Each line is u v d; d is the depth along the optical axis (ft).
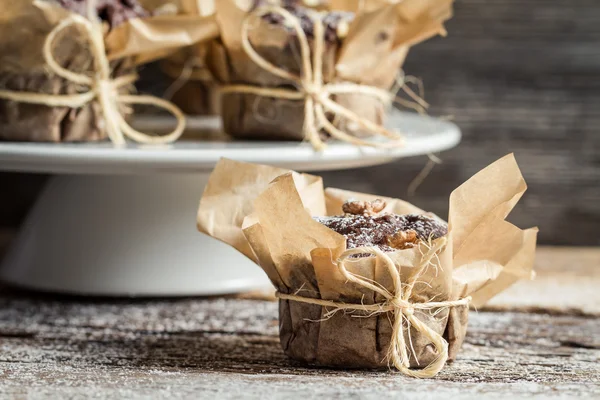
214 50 2.27
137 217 2.27
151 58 2.29
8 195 2.81
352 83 2.24
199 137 2.33
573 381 1.85
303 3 2.40
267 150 2.11
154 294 2.25
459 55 2.84
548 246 2.88
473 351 2.00
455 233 1.86
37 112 2.18
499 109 2.85
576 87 2.85
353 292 1.82
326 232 1.79
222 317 2.17
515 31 2.83
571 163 2.87
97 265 2.25
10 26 2.14
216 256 2.28
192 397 1.77
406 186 2.86
